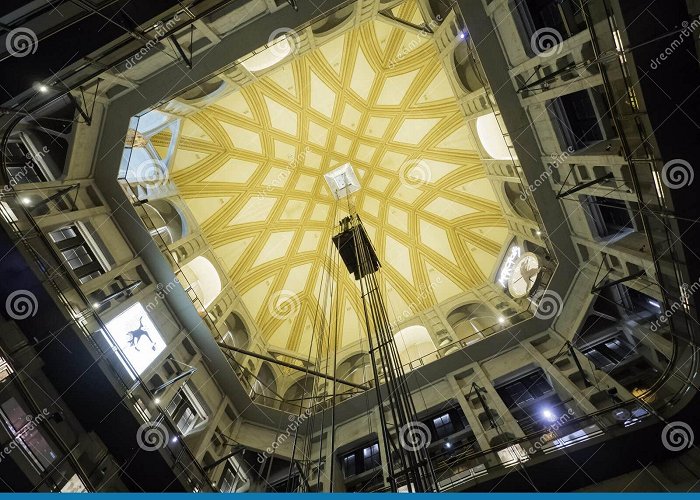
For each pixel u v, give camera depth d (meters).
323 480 14.36
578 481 10.27
